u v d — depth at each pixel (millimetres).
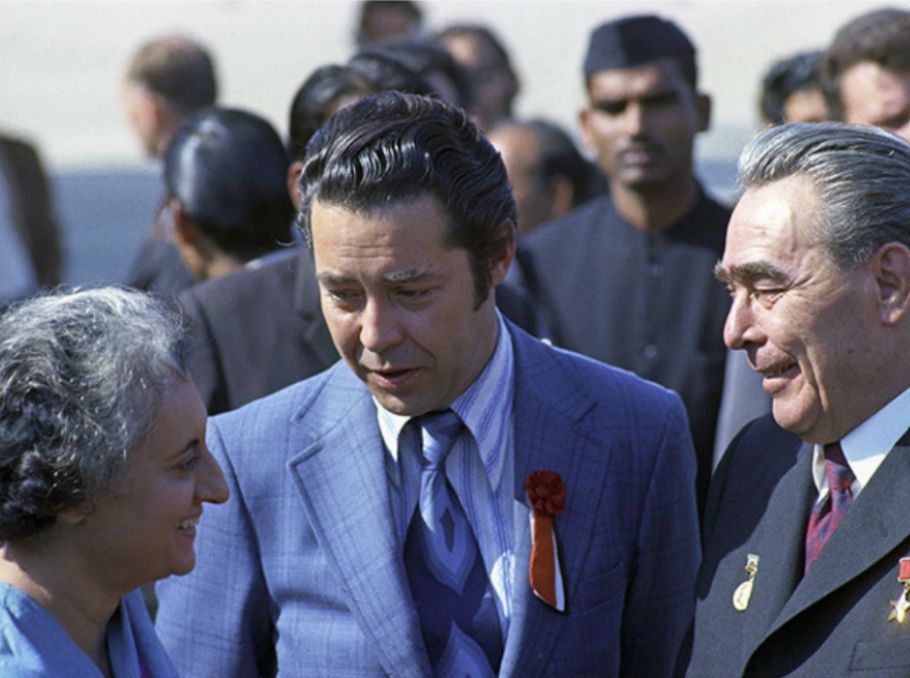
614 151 6418
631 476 3605
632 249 6457
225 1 26641
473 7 24641
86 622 2795
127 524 2719
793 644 3100
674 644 3727
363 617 3406
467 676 3396
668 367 6266
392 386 3260
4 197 8508
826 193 2924
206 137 5359
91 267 14016
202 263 5457
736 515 3412
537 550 3436
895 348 2980
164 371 2721
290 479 3559
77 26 25859
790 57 7492
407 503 3514
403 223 3068
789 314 2965
